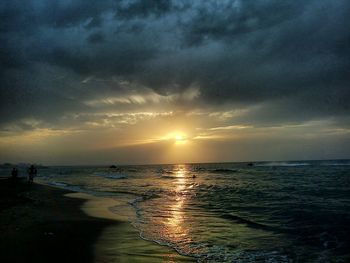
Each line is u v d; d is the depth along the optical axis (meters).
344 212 17.08
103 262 9.12
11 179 45.88
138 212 18.69
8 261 8.88
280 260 9.62
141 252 10.27
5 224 13.90
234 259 9.70
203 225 14.77
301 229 13.55
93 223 15.00
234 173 79.75
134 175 81.25
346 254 10.03
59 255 9.53
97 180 57.94
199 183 46.16
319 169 83.50
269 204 21.34
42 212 17.83
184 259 9.64
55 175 84.81
